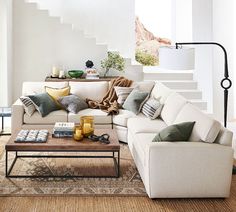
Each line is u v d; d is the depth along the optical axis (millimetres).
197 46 7570
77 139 4520
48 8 8172
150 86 6113
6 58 7367
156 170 3877
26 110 5555
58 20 7754
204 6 7172
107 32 8344
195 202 3896
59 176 4434
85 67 7875
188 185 3906
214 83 7234
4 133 6090
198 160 3891
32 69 7844
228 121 7312
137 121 5348
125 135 5590
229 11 7133
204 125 3982
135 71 7887
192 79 7945
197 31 7426
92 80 7414
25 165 4789
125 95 5938
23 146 4324
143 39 8719
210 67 7180
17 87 7867
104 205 3785
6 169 4367
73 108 5676
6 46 7336
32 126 5574
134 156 4824
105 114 5711
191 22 8289
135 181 4371
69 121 5617
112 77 7715
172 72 7980
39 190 4078
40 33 7766
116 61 7621
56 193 4016
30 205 3750
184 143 3922
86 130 4641
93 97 6090
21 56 7805
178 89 7691
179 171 3891
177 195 3922
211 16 7109
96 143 4449
